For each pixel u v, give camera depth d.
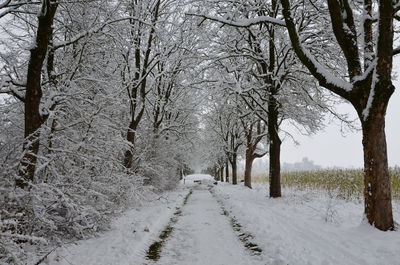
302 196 13.23
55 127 7.50
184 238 7.36
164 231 8.06
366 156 6.91
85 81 9.26
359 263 4.98
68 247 5.89
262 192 17.77
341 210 9.75
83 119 7.54
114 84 10.48
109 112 9.95
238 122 27.34
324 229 7.30
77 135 7.70
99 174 7.77
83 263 5.07
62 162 6.75
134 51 14.23
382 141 6.77
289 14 7.60
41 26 6.19
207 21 13.66
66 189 6.11
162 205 12.27
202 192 22.09
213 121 29.08
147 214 9.80
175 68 17.50
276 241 6.42
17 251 4.46
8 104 7.98
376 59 6.65
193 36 16.48
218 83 13.33
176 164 22.16
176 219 9.86
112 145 8.55
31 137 6.14
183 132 21.91
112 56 11.48
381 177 6.71
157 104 19.30
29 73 6.28
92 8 9.24
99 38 9.54
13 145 6.07
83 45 8.51
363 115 6.94
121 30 10.78
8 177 5.64
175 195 17.19
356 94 7.08
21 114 8.10
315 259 5.22
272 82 13.71
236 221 9.28
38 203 5.57
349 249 5.68
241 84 14.18
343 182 15.71
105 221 7.31
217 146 33.88
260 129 24.33
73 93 7.59
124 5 11.17
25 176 5.84
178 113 22.72
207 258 5.81
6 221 4.25
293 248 5.87
